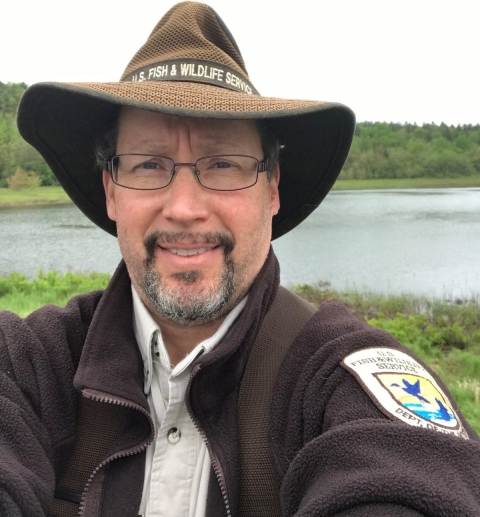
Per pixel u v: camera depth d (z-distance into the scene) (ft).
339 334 1.31
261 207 1.47
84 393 1.26
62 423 1.32
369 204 60.85
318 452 0.99
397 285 18.37
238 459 1.23
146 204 1.39
